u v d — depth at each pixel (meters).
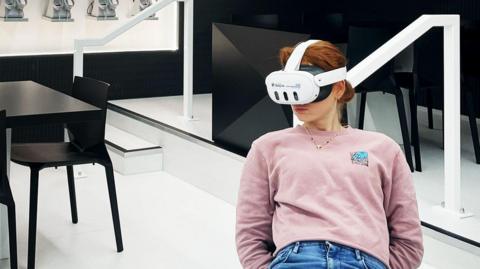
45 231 4.14
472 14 6.07
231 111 4.86
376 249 1.95
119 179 5.26
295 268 1.88
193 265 3.70
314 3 7.21
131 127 5.95
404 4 6.59
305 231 1.96
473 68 4.71
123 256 3.80
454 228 3.45
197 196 4.89
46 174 5.33
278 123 4.50
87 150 3.91
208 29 6.92
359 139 2.10
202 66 6.97
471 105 4.65
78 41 5.15
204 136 5.16
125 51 6.54
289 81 2.03
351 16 7.07
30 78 6.07
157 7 5.45
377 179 2.05
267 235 2.12
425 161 4.71
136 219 4.39
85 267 3.64
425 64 4.58
